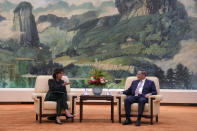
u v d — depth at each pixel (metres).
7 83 12.32
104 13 12.64
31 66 12.45
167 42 12.41
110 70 12.41
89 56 12.50
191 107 11.04
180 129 6.38
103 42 12.54
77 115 8.45
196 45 12.34
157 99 7.03
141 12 12.52
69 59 12.52
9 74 12.34
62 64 12.50
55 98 7.19
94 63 12.47
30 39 12.54
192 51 12.34
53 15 12.71
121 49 12.48
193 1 12.45
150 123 7.08
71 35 12.62
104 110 9.70
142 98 7.03
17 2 12.60
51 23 12.66
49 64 12.50
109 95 7.34
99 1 12.64
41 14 12.68
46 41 12.57
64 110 7.17
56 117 7.02
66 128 6.30
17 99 11.53
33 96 7.09
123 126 6.67
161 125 6.88
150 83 7.41
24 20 12.62
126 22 12.55
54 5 12.71
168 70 12.34
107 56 12.48
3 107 10.33
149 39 12.45
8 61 12.39
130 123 7.07
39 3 12.66
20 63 12.41
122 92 7.53
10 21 12.54
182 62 12.34
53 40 12.58
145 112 7.03
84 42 12.55
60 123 6.88
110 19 12.62
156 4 12.48
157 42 12.42
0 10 12.52
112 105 7.23
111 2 12.64
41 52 12.52
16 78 12.35
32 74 12.43
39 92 7.58
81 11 12.66
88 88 12.30
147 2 12.51
